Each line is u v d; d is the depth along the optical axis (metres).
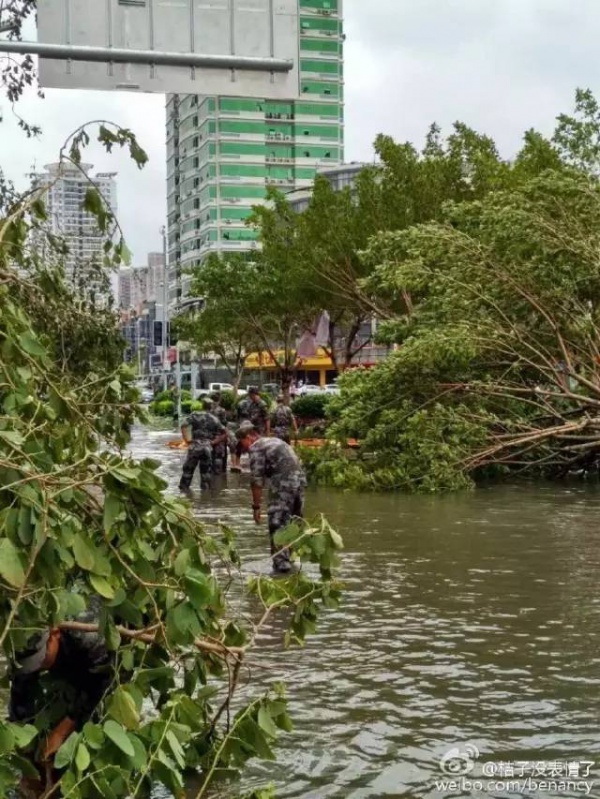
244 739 4.34
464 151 28.89
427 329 18.08
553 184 17.70
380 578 9.67
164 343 57.62
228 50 8.09
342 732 5.47
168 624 4.01
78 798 3.38
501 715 5.71
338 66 102.12
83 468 4.00
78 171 5.42
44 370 4.77
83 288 9.02
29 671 4.36
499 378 18.50
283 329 43.03
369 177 29.94
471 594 8.92
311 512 14.65
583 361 18.81
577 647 7.13
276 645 7.32
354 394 18.27
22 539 3.48
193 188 105.06
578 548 11.30
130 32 7.91
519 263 17.62
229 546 5.01
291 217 36.53
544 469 20.11
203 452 18.61
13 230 5.34
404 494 17.17
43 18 7.76
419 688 6.24
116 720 3.64
